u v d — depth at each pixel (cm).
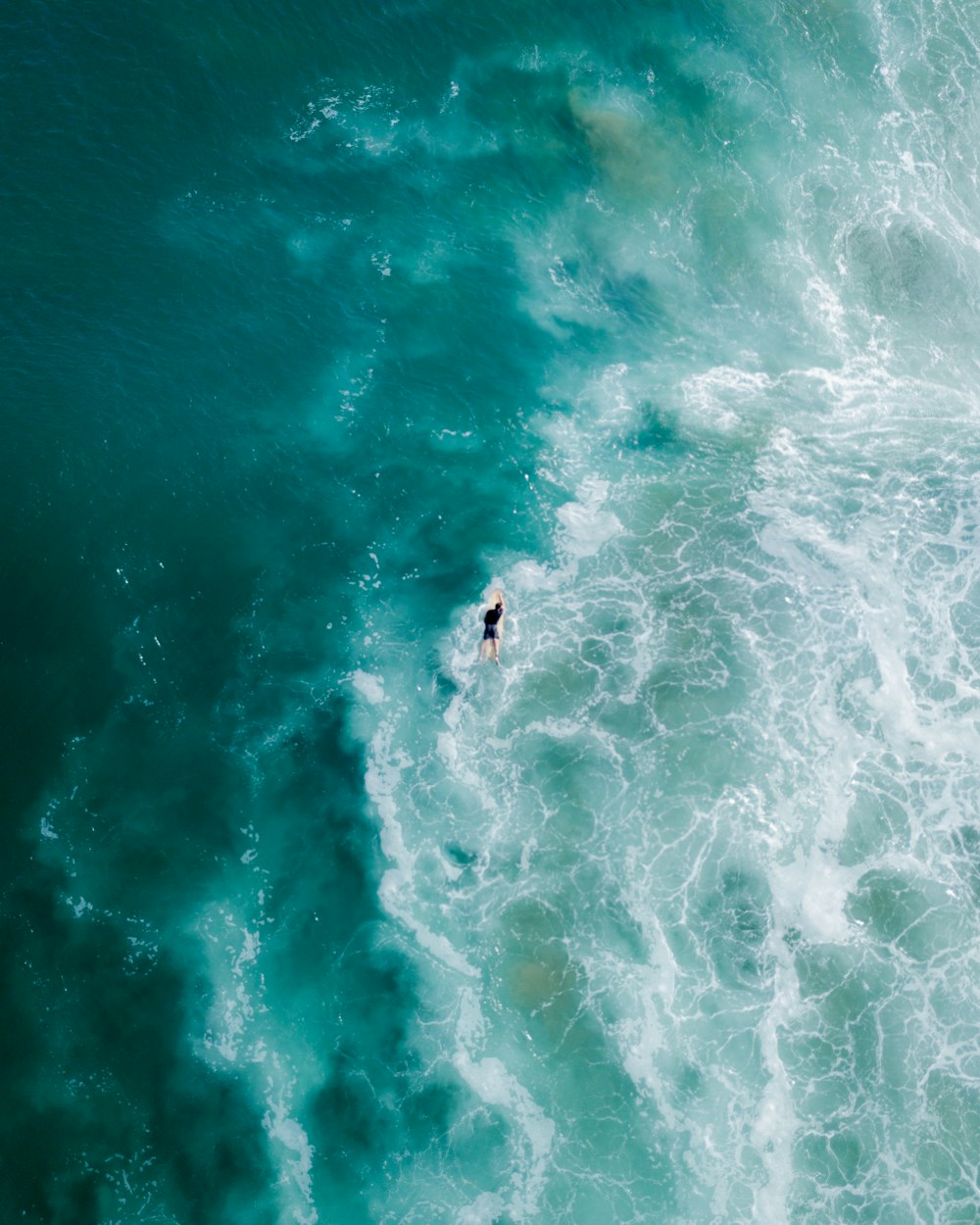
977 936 4538
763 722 4972
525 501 5534
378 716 5016
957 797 4825
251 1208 4150
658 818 4775
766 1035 4359
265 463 5441
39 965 4466
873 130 6475
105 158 6059
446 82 6462
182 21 6425
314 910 4634
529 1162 4188
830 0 6731
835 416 5781
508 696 5053
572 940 4547
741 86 6531
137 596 5088
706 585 5309
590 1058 4341
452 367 5809
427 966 4522
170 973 4506
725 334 5988
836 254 6184
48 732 4825
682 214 6247
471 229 6147
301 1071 4366
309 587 5250
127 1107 4272
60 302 5638
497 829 4772
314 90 6375
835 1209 4084
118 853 4681
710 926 4566
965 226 6291
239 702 5000
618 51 6588
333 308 5866
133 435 5322
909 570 5341
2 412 5244
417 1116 4272
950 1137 4184
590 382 5847
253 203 6072
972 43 6712
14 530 5059
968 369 5944
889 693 5050
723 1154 4169
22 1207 4094
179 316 5706
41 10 6406
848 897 4619
